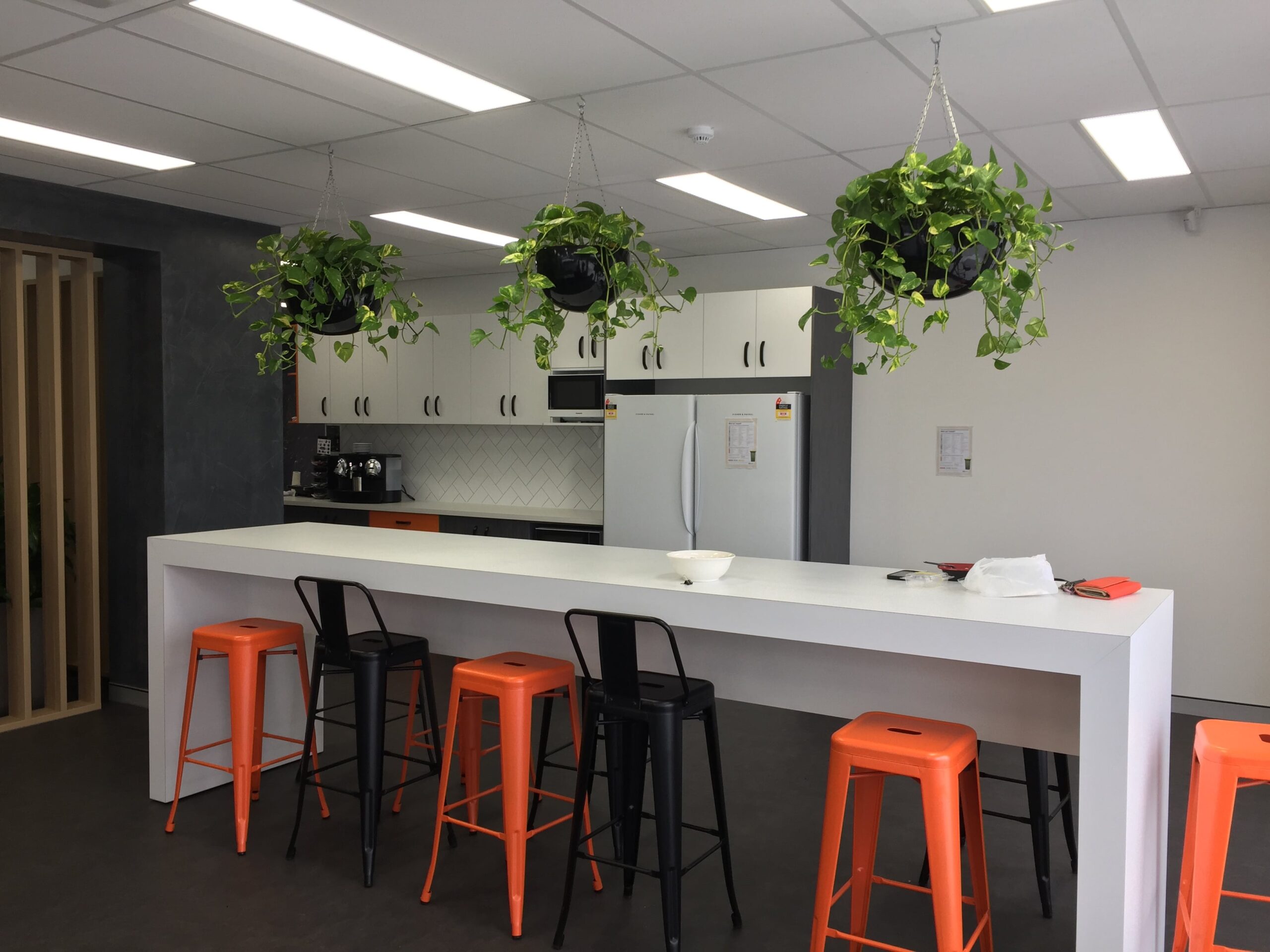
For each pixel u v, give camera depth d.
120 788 4.25
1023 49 3.09
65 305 6.26
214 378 5.58
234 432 5.69
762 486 5.80
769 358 5.88
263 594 4.38
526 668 3.12
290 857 3.52
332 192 5.00
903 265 2.47
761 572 3.32
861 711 3.06
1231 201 4.98
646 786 4.38
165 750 4.05
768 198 5.05
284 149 4.24
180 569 4.09
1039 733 2.80
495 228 5.89
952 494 5.93
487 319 7.12
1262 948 2.93
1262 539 5.11
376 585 3.54
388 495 7.85
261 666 4.00
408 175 4.64
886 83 3.39
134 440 5.49
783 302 5.83
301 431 8.46
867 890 2.64
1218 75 3.29
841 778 2.41
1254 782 2.71
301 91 3.53
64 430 6.24
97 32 3.02
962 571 3.14
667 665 3.40
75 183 4.85
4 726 5.11
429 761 4.41
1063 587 2.93
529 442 7.50
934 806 2.30
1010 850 3.62
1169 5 2.77
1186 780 4.33
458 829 3.79
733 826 3.84
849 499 6.26
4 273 5.17
